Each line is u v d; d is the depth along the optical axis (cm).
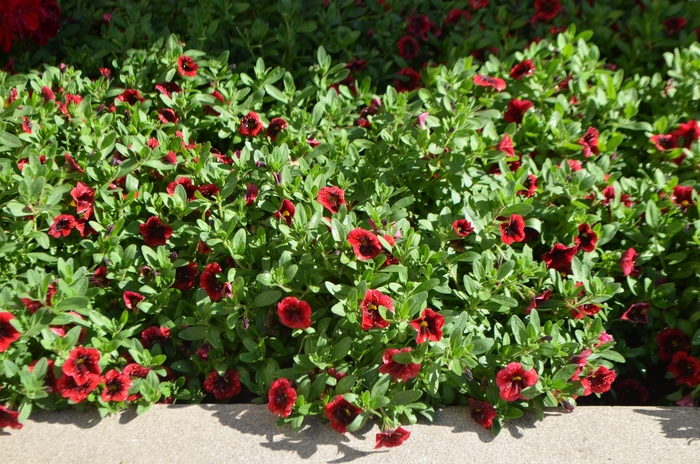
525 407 88
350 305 87
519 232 93
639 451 85
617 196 100
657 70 123
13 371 85
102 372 89
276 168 95
